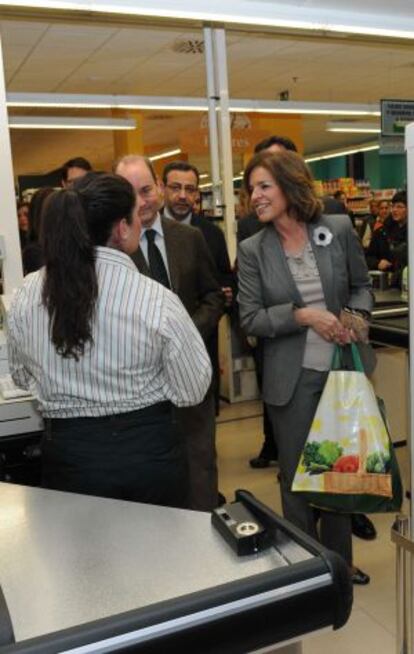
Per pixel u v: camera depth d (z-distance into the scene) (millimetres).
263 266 2121
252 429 4395
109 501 1277
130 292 1416
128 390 1454
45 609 914
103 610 906
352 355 2062
